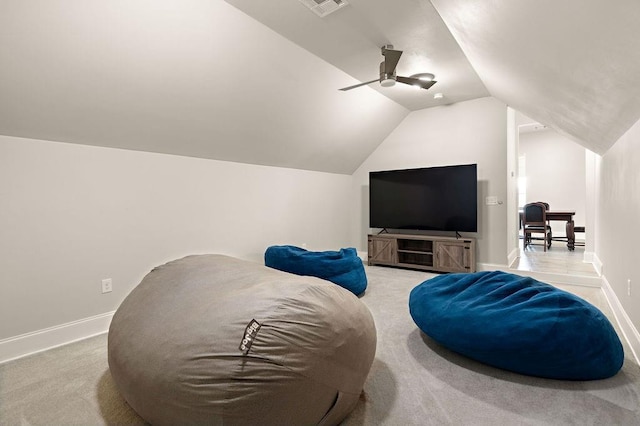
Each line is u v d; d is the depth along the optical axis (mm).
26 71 2135
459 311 2207
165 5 2289
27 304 2469
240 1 2473
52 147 2574
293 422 1339
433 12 2611
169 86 2783
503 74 2959
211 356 1299
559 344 1863
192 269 2041
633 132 2428
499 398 1790
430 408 1710
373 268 5297
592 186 5180
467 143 5000
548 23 1483
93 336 2789
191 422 1300
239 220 4145
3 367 2244
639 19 1056
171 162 3402
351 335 1522
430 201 5094
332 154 5207
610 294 3373
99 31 2189
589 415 1637
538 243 7750
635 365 2129
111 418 1694
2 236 2354
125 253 3033
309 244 5238
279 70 3295
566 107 2674
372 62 3559
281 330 1332
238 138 3771
